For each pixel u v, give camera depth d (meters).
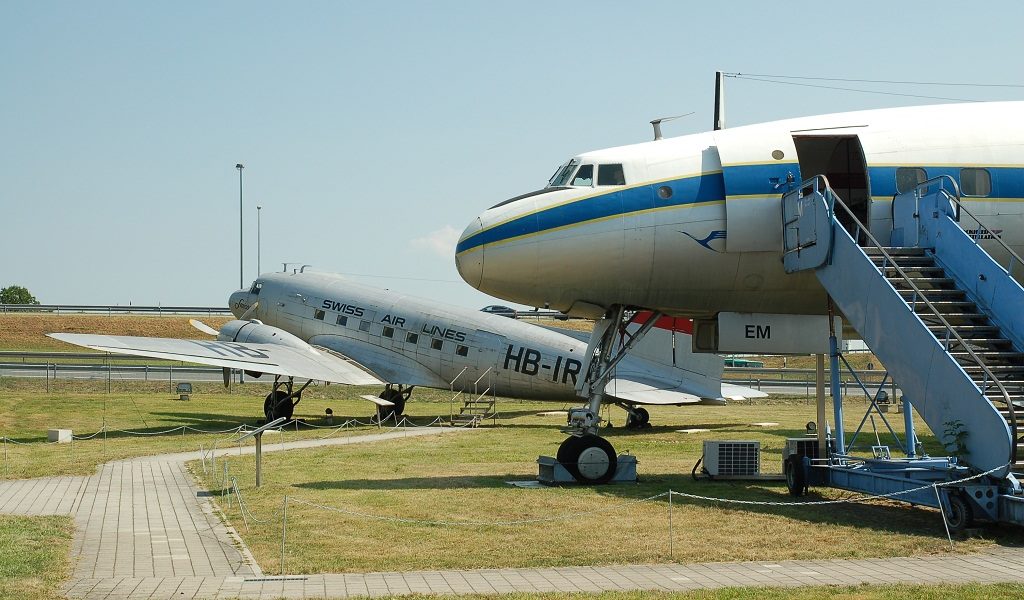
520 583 8.78
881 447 15.19
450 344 31.80
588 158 15.32
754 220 14.68
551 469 16.03
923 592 8.25
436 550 10.40
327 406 39.47
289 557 10.05
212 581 8.91
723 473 16.52
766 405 41.41
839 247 13.45
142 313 67.25
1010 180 14.59
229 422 30.53
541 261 14.87
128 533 11.55
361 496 14.52
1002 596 8.09
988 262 12.46
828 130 15.02
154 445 23.12
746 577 9.01
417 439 25.31
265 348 30.48
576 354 30.36
